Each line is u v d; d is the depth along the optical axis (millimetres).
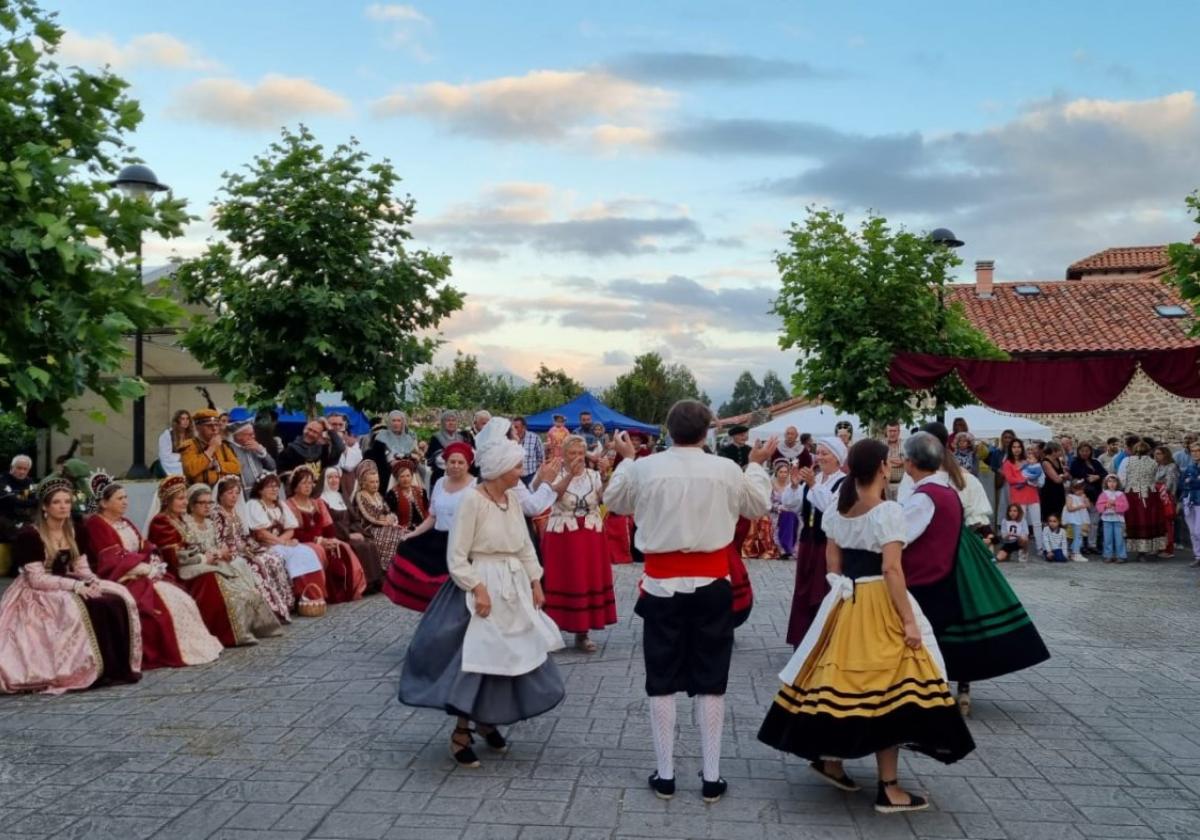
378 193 12383
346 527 10805
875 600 4566
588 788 4832
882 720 4414
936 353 15555
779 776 5027
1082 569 14375
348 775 4996
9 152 7172
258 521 9562
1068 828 4375
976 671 5906
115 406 7531
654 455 4883
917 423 16188
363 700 6449
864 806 4621
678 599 4727
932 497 5887
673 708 4766
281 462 11227
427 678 5109
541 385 54250
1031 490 15289
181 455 9297
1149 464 15461
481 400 46062
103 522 7551
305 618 9383
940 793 4812
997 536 15383
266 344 12016
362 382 11969
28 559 6926
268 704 6355
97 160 7785
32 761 5207
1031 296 28469
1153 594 11617
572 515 7902
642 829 4324
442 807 4562
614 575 12656
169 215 7445
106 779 4922
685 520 4715
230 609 8086
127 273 7266
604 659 7668
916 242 15531
